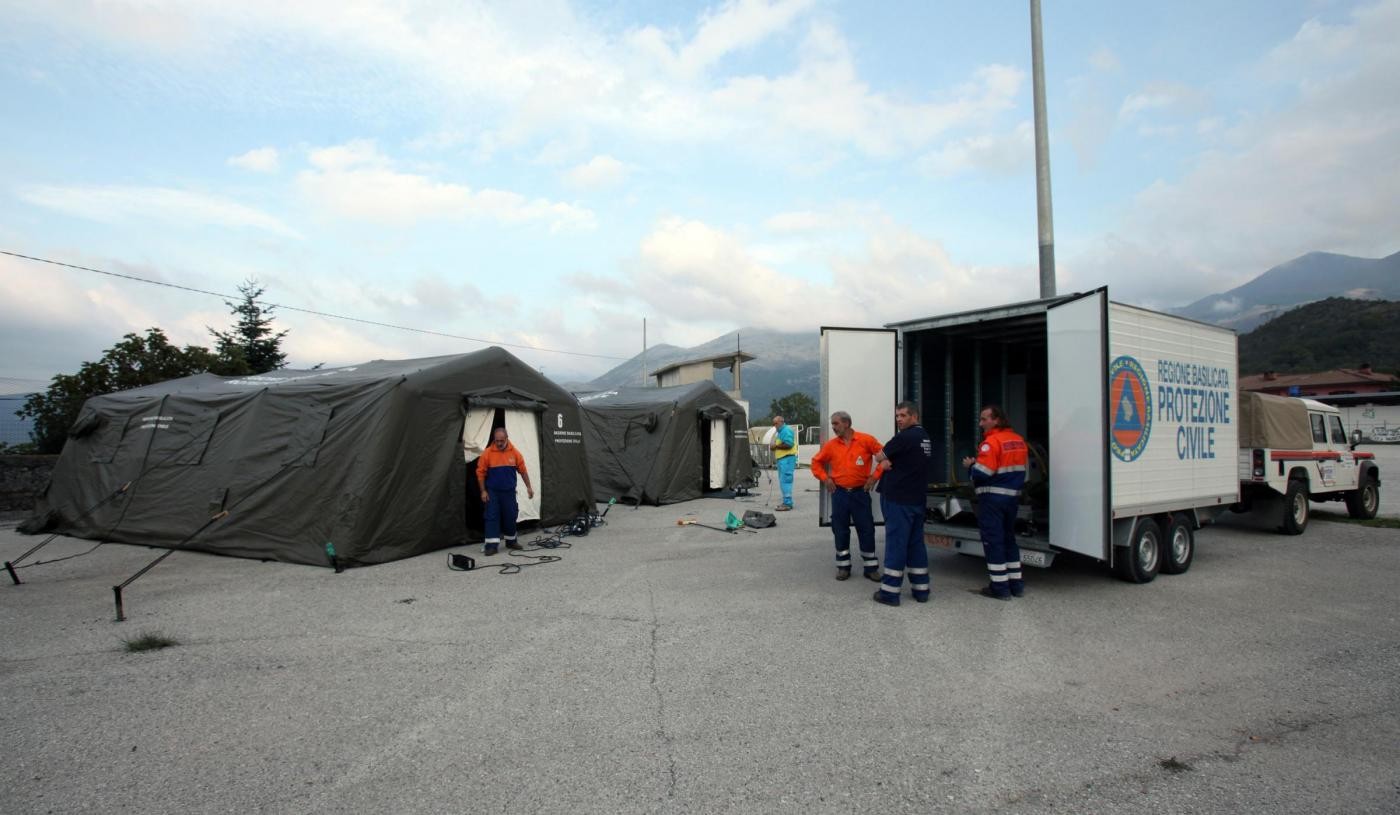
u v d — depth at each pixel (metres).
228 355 18.64
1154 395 7.55
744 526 11.68
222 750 3.71
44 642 5.56
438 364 10.03
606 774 3.43
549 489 11.68
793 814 3.06
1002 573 6.85
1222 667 4.97
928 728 3.95
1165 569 7.93
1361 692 4.52
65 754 3.67
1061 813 3.09
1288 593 7.14
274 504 9.07
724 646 5.39
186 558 9.09
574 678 4.73
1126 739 3.83
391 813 3.10
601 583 7.55
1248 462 10.56
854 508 7.50
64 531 11.07
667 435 15.46
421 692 4.50
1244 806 3.16
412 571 8.23
